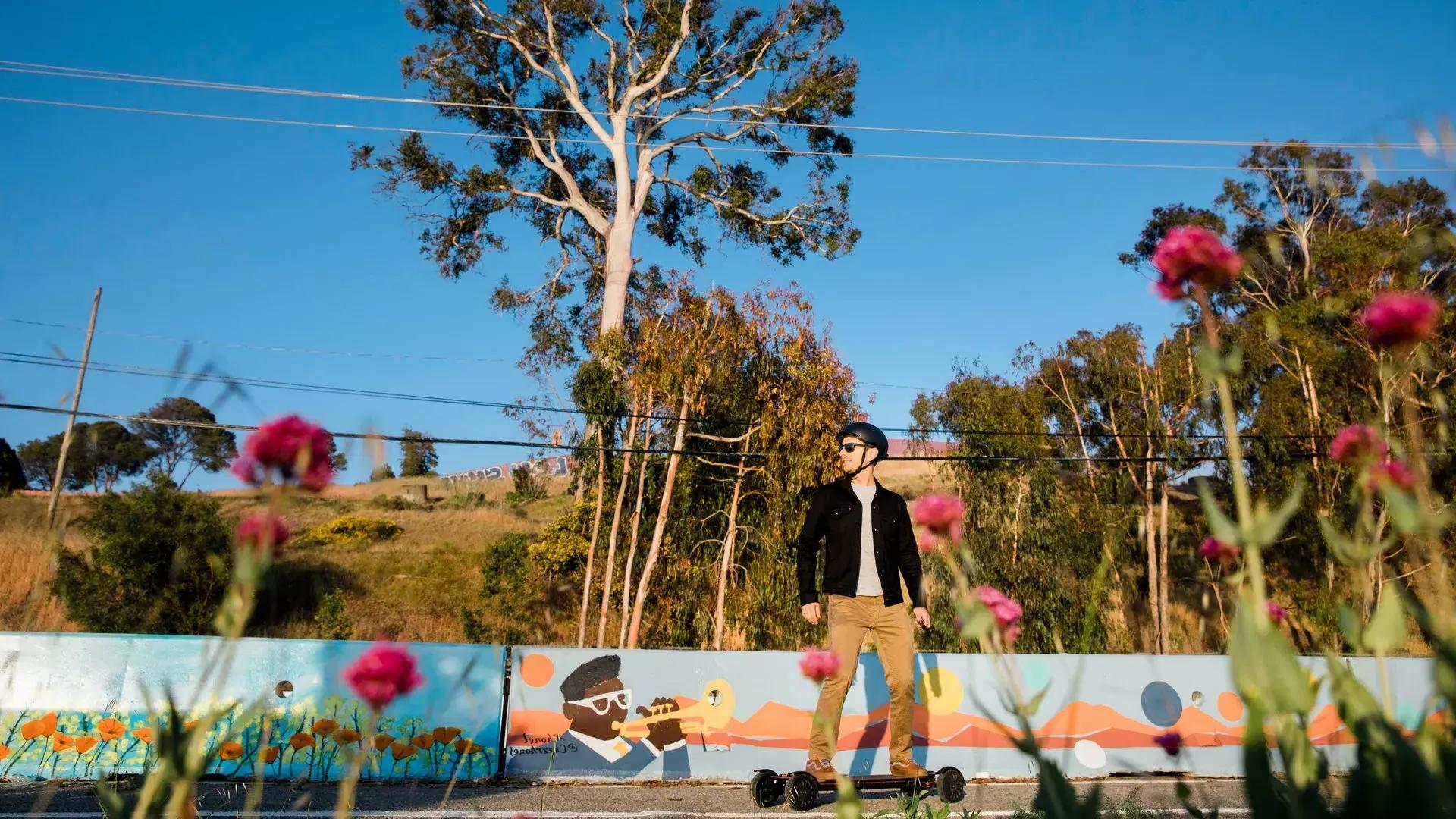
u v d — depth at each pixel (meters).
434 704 5.47
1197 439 16.72
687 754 5.82
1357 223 11.98
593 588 15.57
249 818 1.05
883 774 5.35
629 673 5.90
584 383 14.84
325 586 16.73
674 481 14.55
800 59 24.22
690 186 25.33
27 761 5.01
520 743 5.64
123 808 0.83
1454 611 0.70
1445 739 0.66
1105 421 18.98
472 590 19.48
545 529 17.08
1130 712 6.05
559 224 26.38
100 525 12.19
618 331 15.48
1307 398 13.85
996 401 16.88
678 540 14.38
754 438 14.33
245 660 5.23
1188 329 16.61
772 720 5.96
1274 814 0.67
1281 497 13.49
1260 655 0.69
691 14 24.16
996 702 5.98
